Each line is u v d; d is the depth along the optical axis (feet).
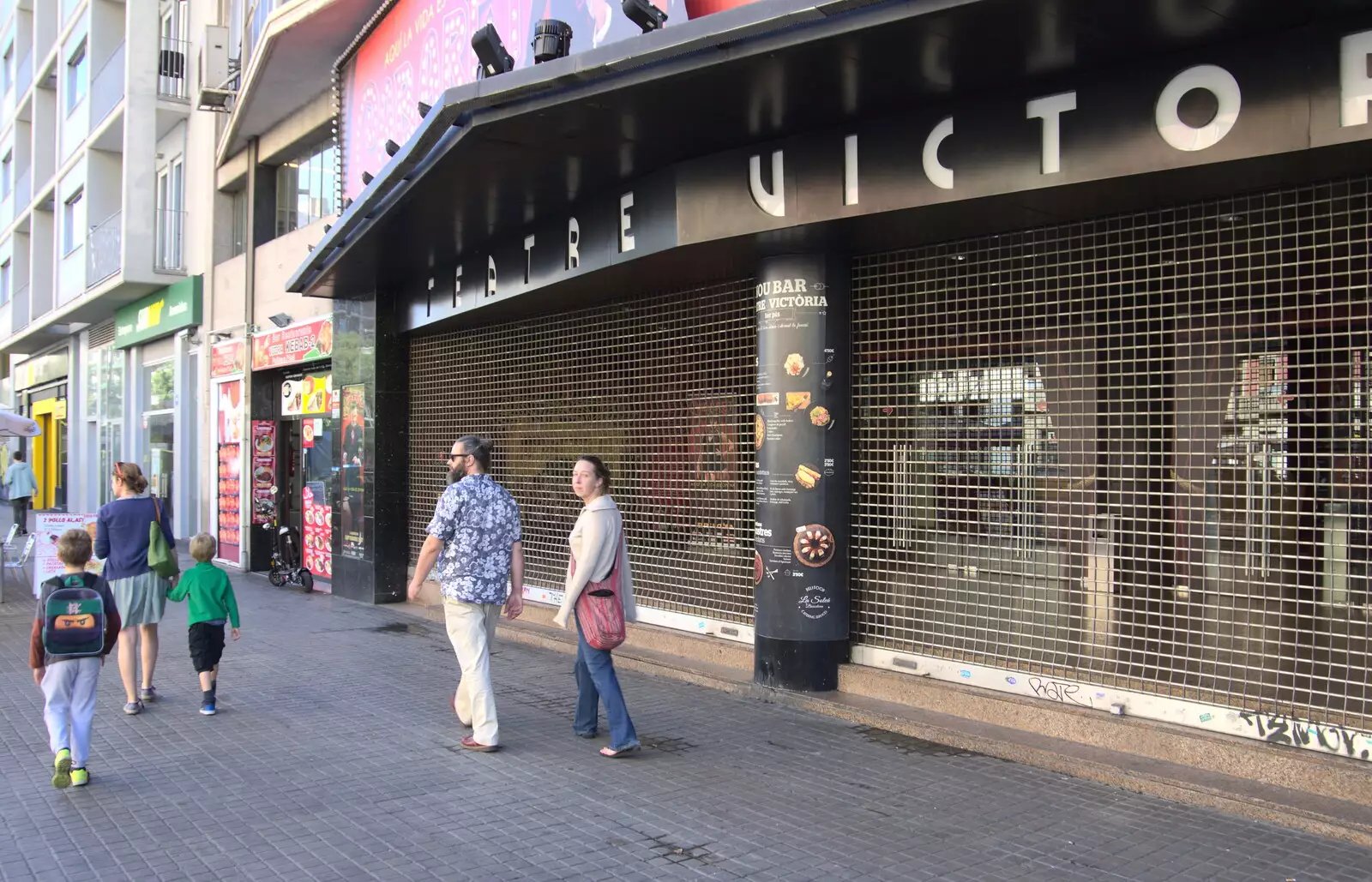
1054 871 13.08
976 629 20.49
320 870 13.12
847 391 22.07
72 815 15.19
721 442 25.71
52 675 16.39
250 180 50.65
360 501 39.11
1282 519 17.62
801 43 15.16
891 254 21.81
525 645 29.84
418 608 36.70
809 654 21.89
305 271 36.22
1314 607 17.54
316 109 44.78
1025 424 20.35
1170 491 19.42
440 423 37.60
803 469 21.77
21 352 99.30
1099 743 17.74
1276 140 14.39
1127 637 18.30
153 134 58.85
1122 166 15.88
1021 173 17.01
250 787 16.55
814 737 19.43
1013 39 14.96
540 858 13.53
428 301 35.63
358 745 19.06
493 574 18.90
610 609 18.24
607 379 29.58
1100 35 14.73
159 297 61.62
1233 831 14.40
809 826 14.73
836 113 18.57
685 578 26.84
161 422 63.36
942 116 17.90
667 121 19.16
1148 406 18.47
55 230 79.10
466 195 24.71
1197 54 15.16
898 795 16.06
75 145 73.46
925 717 19.88
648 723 20.51
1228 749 16.12
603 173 22.81
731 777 17.07
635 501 28.48
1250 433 18.21
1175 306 17.70
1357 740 15.07
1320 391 17.54
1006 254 20.25
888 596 21.89
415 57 35.37
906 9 14.20
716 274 25.27
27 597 40.19
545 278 27.35
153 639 22.48
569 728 20.40
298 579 42.45
